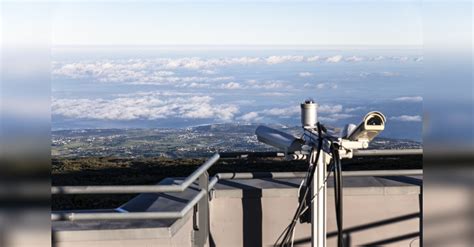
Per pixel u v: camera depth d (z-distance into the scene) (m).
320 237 3.49
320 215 3.48
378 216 3.89
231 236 3.83
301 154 3.54
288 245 3.77
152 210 3.40
